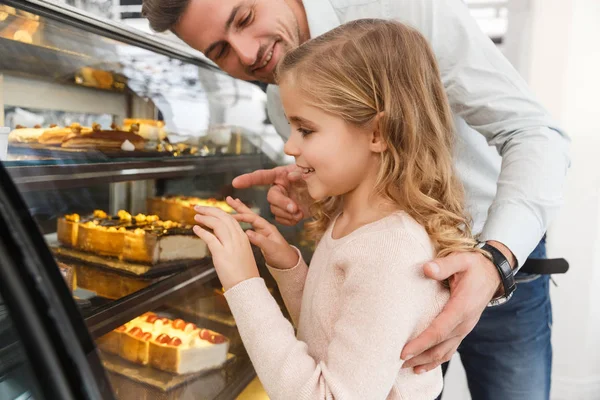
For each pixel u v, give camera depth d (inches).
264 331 27.6
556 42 81.8
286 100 30.8
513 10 84.9
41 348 18.2
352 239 28.7
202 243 42.3
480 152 46.0
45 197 31.5
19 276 17.8
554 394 89.1
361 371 24.7
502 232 33.0
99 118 41.9
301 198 41.6
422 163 30.3
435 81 32.4
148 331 36.0
